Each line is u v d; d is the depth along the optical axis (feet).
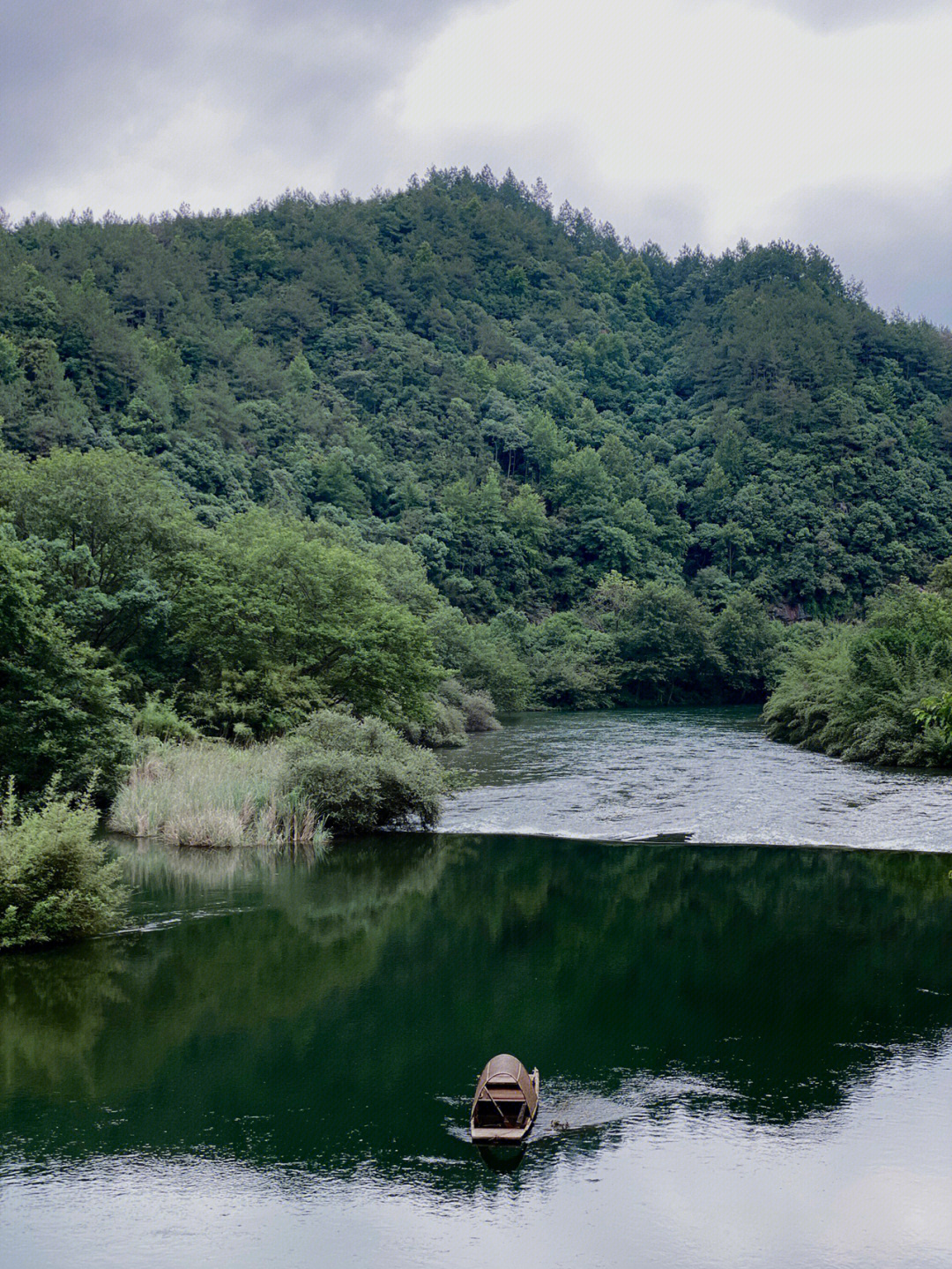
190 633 107.24
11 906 46.01
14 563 74.28
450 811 87.25
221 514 290.56
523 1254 22.48
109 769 77.97
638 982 41.93
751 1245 22.88
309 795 76.18
